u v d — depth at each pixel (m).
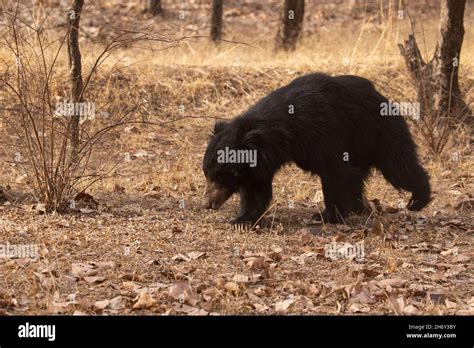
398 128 9.04
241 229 8.38
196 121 13.21
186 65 14.77
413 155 9.13
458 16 12.23
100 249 7.57
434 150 11.91
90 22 21.28
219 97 13.95
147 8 22.80
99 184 10.02
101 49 15.96
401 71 14.73
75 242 7.70
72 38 9.46
